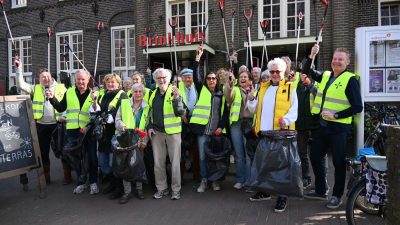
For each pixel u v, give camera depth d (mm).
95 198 5098
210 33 11273
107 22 13641
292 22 10602
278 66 4172
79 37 14297
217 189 5270
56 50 14625
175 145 4867
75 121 5258
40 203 4938
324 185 4727
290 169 3928
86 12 14000
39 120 5809
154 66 11766
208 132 5094
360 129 5434
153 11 11977
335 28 9758
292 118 4020
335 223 3969
